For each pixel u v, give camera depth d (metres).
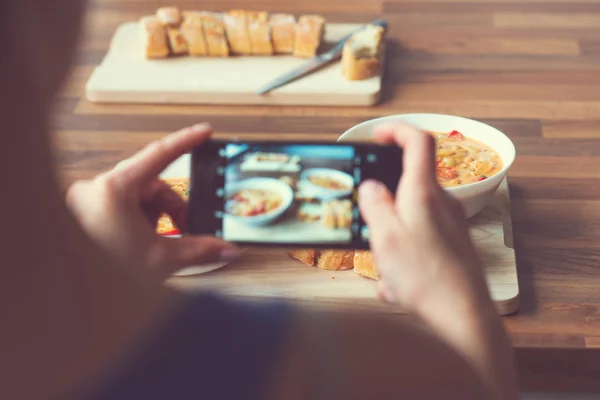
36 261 0.42
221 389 0.47
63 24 0.42
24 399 0.43
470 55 1.82
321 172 1.18
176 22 1.80
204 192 1.18
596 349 1.36
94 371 0.44
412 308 0.91
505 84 1.75
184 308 0.49
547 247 1.47
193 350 0.47
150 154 1.12
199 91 1.72
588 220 1.51
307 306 0.54
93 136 1.67
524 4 1.94
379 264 0.93
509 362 0.84
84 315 0.44
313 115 1.70
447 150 1.51
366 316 0.54
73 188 1.07
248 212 1.19
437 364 0.54
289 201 1.18
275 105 1.73
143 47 1.82
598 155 1.62
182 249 1.10
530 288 1.42
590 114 1.69
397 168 1.17
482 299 0.88
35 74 0.41
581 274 1.44
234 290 1.39
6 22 0.39
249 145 1.18
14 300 0.42
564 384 1.38
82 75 1.80
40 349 0.43
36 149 0.41
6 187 0.40
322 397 0.49
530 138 1.65
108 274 0.46
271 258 1.44
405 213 0.96
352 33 1.85
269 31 1.80
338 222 1.18
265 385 0.48
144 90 1.72
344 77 1.75
